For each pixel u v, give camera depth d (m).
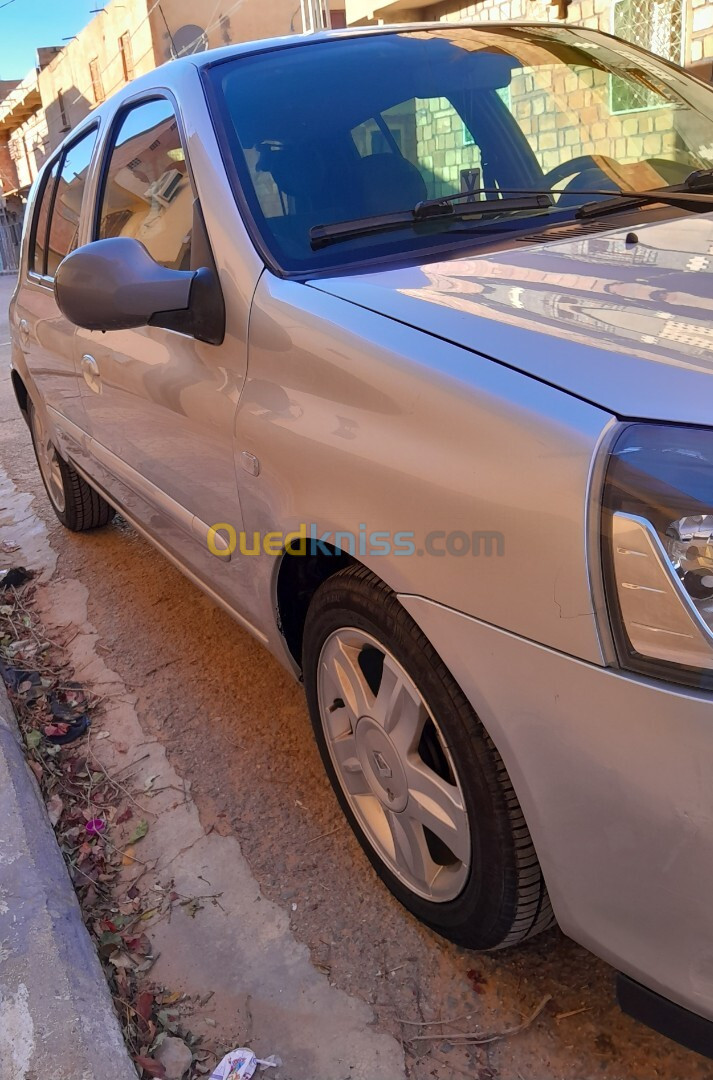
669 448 1.17
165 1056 1.70
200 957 1.94
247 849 2.24
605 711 1.21
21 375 4.33
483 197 2.28
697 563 1.14
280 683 2.94
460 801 1.59
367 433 1.56
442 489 1.40
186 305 2.05
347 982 1.84
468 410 1.39
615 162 2.49
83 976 1.77
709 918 1.19
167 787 2.51
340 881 2.10
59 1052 1.57
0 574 4.13
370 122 2.31
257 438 1.87
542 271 1.73
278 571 1.96
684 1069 1.59
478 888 1.58
